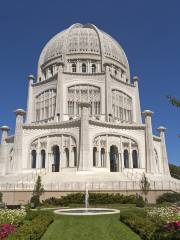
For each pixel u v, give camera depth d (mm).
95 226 24469
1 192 51000
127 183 52656
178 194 51094
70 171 65312
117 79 88500
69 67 91625
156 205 44312
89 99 84062
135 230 22078
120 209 39000
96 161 68250
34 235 18734
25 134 72375
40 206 44781
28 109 87812
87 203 45188
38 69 99250
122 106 87875
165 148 82688
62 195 50625
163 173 79250
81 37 95250
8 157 76812
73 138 68750
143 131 74562
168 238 17484
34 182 55281
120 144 71750
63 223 25984
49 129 71750
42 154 72250
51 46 98125
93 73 85562
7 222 24125
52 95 85062
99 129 70000
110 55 95062
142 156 72750
